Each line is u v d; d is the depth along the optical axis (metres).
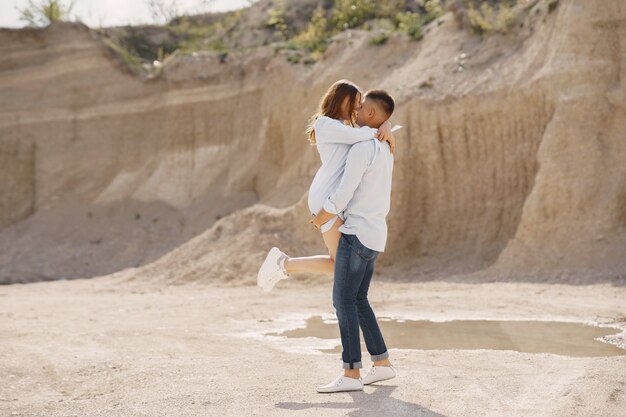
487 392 4.80
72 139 29.27
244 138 26.92
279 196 22.81
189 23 42.06
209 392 5.09
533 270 15.69
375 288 15.61
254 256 18.52
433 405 4.49
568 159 16.62
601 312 10.61
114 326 10.19
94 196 28.42
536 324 9.83
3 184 28.98
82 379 6.18
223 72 27.83
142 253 24.92
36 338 8.78
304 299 14.02
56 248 26.33
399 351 6.93
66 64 29.83
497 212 18.41
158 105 28.61
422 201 19.36
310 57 26.16
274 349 7.64
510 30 20.52
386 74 22.94
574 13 17.70
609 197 15.90
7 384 6.03
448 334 9.12
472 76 19.78
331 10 36.50
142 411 4.66
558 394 4.69
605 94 16.84
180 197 27.25
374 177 4.96
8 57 29.97
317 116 5.17
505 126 18.47
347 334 5.01
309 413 4.40
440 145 19.33
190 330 9.67
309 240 19.12
